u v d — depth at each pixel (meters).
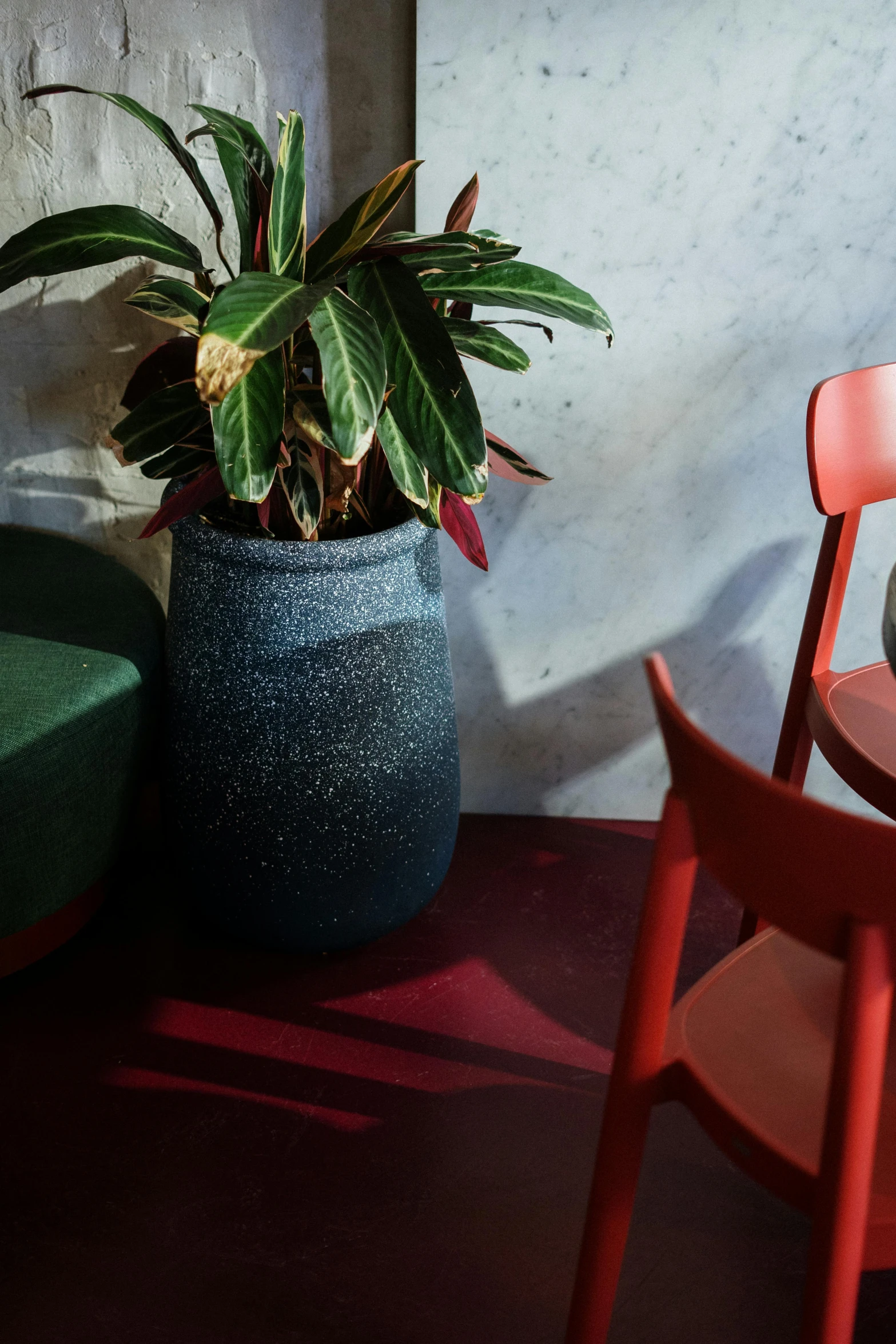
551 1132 1.60
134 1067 1.68
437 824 1.81
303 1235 1.45
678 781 0.90
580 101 1.69
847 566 1.58
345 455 1.22
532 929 1.99
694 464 1.96
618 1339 1.34
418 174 1.76
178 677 1.71
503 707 2.20
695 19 1.63
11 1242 1.43
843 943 0.79
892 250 1.79
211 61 1.71
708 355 1.88
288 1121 1.61
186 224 1.83
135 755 1.81
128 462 1.50
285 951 1.86
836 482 1.52
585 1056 1.73
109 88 1.73
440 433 1.31
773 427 1.93
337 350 1.26
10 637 1.80
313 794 1.66
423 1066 1.70
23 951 1.77
